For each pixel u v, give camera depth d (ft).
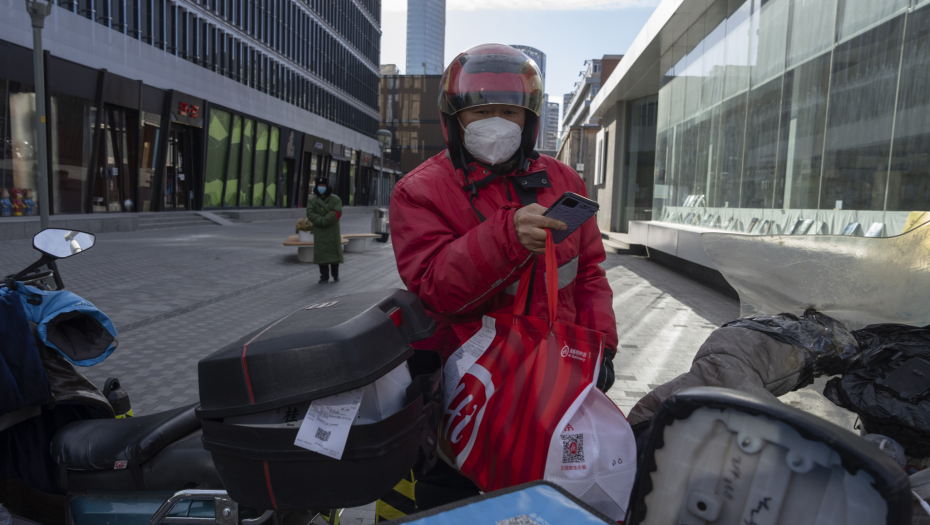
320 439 3.17
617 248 51.75
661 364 15.69
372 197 188.65
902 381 4.20
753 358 4.31
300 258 38.50
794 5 26.43
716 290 29.63
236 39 96.32
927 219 4.44
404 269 4.55
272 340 3.36
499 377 4.04
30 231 48.37
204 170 86.02
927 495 3.66
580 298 5.27
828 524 1.97
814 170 24.54
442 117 4.81
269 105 106.63
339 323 3.43
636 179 66.49
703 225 37.32
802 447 2.06
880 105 20.52
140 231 61.77
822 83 24.08
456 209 4.60
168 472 4.79
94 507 4.97
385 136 78.64
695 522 2.27
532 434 3.80
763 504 2.12
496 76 4.51
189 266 34.78
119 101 66.64
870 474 1.86
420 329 3.96
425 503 4.92
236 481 3.35
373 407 3.43
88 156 63.36
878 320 4.72
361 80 173.47
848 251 4.67
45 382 5.45
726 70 34.09
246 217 88.33
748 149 30.94
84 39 61.26
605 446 3.80
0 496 6.56
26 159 54.75
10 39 51.70
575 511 2.29
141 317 20.72
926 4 18.37
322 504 3.30
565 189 5.02
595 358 3.89
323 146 134.10
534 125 4.83
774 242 4.95
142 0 71.92
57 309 5.66
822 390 5.00
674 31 41.22
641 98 65.21
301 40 125.90
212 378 3.37
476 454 4.00
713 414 2.27
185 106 79.61
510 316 4.19
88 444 4.99
